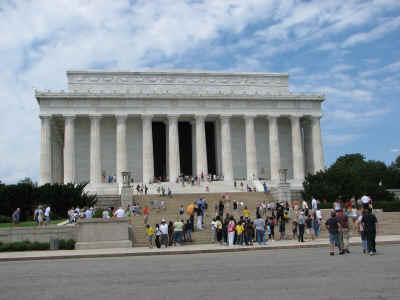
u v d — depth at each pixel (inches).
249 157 3211.1
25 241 1354.6
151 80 3336.6
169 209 2165.4
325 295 482.6
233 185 2923.2
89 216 1701.5
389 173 4320.9
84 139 3243.1
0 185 2155.5
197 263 847.7
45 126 2999.5
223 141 3193.9
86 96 3058.6
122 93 3093.0
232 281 594.9
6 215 2091.5
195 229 1587.1
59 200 2094.0
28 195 2111.2
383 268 681.0
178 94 3149.6
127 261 941.2
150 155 3075.8
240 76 3457.2
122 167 3056.1
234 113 3223.4
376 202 2186.3
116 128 3280.0
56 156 3307.1
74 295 527.2
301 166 3270.2
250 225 1288.1
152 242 1400.1
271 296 484.4
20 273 761.0
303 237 1497.3
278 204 1763.0
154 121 3435.0
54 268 830.5
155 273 706.2
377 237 1430.9
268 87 3491.6
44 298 513.0
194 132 3321.9
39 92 3004.4
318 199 2381.9
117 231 1339.8
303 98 3316.9
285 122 3540.8
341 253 932.6
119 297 506.6
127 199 2237.9
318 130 3341.5
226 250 1144.8
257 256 963.3
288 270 689.0
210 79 3412.9
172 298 490.6
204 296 495.2
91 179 3016.7
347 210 1713.8
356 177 2527.1
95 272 743.7
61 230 1387.8
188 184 2896.2
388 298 461.4
